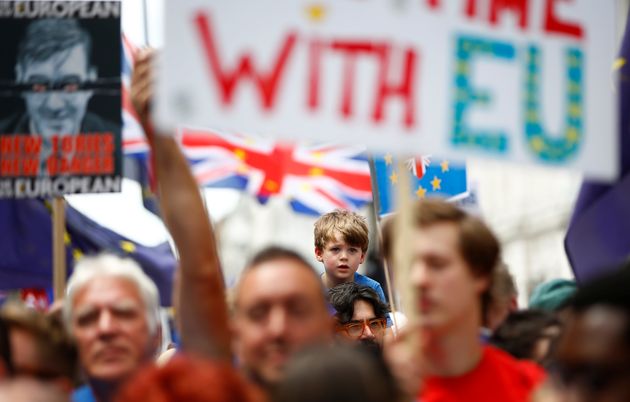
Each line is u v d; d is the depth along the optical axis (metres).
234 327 8.70
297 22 8.25
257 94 8.13
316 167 20.64
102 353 9.50
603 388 6.39
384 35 8.44
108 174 13.59
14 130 13.69
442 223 8.47
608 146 8.99
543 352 11.08
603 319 6.43
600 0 9.07
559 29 8.94
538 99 8.84
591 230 11.19
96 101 13.67
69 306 9.77
